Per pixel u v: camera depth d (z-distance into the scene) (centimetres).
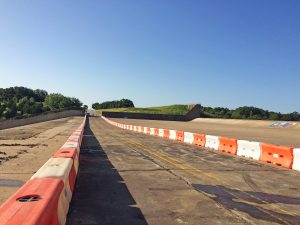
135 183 983
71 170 808
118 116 12988
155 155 1659
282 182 1062
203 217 682
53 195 505
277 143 2712
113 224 627
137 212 704
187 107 16250
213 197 841
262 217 693
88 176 1076
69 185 748
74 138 1556
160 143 2408
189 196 845
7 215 400
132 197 823
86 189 895
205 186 962
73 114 13450
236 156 1723
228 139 1908
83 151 1777
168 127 5934
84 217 662
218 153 1844
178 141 2653
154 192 878
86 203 760
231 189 935
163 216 682
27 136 2819
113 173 1137
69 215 672
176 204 771
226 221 661
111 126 5772
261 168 1339
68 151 1009
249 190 932
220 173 1185
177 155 1688
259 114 16138
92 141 2442
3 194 805
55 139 2530
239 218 682
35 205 443
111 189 902
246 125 8069
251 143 1667
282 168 1355
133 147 2048
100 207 732
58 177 624
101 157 1545
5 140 2369
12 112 12719
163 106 17900
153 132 3553
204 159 1565
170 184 978
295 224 657
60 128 4441
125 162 1398
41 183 571
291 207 775
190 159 1546
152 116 12938
